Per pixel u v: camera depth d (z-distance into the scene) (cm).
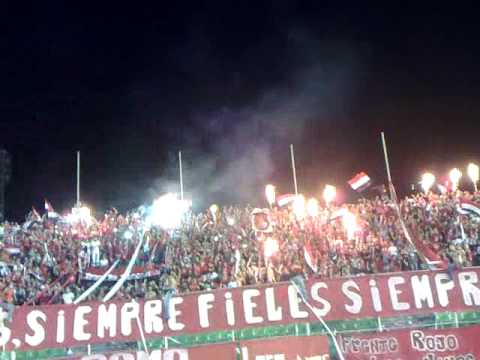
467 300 2005
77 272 2484
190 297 2042
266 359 1891
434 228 2616
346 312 2003
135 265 2539
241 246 2548
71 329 1989
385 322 2081
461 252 2383
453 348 1902
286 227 2733
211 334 2009
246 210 2995
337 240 2547
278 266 2392
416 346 1911
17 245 2656
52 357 1972
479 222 2672
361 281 2041
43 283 2411
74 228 2927
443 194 2966
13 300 2288
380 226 2633
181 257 2555
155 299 2042
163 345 2002
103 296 2327
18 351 1942
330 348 1933
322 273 2306
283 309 2017
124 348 2045
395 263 2355
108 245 2636
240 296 2038
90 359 1909
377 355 1906
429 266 2198
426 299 2011
